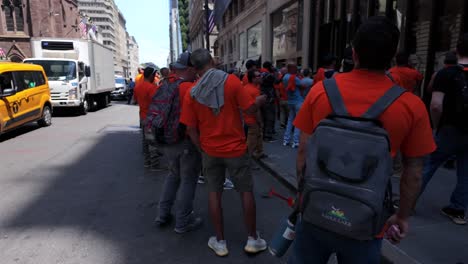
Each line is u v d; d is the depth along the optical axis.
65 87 14.63
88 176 5.91
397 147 1.57
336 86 1.66
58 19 45.06
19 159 7.15
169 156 3.65
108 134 10.31
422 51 7.21
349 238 1.59
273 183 5.52
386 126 1.53
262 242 3.34
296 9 13.47
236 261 3.20
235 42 24.67
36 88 11.05
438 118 3.31
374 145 1.46
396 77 4.16
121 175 5.96
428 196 4.28
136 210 4.39
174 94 3.51
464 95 3.14
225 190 5.10
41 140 9.34
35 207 4.50
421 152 1.56
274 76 8.48
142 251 3.38
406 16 7.57
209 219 4.11
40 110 11.32
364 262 1.64
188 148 3.50
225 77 3.01
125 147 8.38
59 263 3.15
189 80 3.66
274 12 15.98
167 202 3.83
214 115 3.03
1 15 36.97
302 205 1.65
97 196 4.91
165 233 3.75
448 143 3.35
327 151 1.54
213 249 3.35
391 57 1.60
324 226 1.56
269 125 8.34
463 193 3.55
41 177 5.84
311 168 1.60
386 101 1.54
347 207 1.48
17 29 38.06
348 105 1.60
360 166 1.46
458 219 3.59
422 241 3.25
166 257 3.27
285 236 2.18
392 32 1.57
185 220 3.71
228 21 27.77
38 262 3.17
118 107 21.47
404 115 1.53
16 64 10.18
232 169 3.15
